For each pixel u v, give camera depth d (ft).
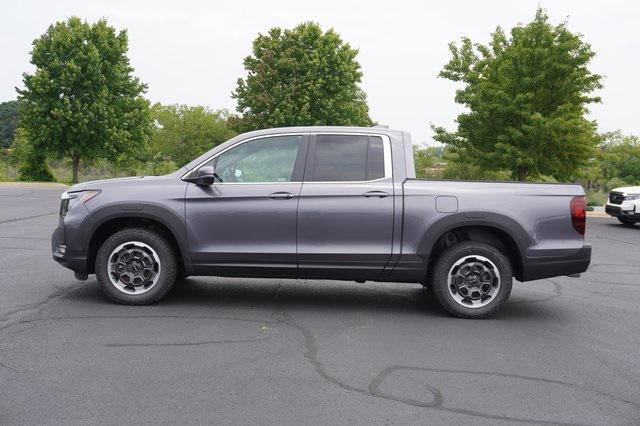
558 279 28.40
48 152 123.13
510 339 17.39
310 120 134.31
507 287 19.62
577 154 72.43
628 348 16.80
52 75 121.29
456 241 20.92
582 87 71.56
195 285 23.93
